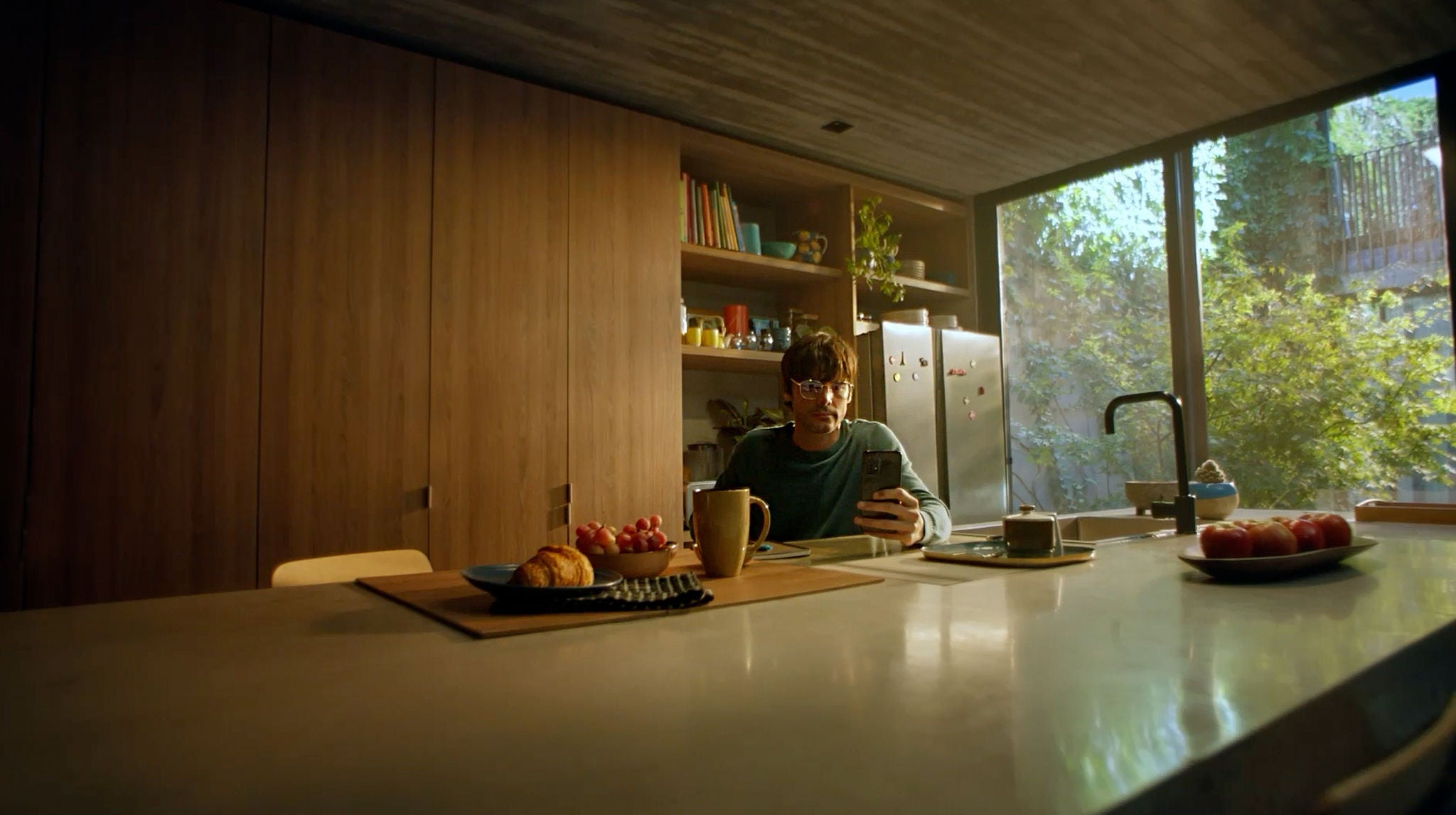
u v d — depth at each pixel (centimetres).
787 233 417
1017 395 444
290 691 57
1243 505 357
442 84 269
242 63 234
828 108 333
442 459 261
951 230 458
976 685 55
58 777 41
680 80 308
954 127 354
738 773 39
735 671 60
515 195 281
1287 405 346
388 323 254
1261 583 100
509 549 271
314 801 37
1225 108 339
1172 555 131
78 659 69
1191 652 64
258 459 230
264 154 236
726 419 381
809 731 45
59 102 208
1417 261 311
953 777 38
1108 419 184
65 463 205
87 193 210
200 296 224
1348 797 47
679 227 325
